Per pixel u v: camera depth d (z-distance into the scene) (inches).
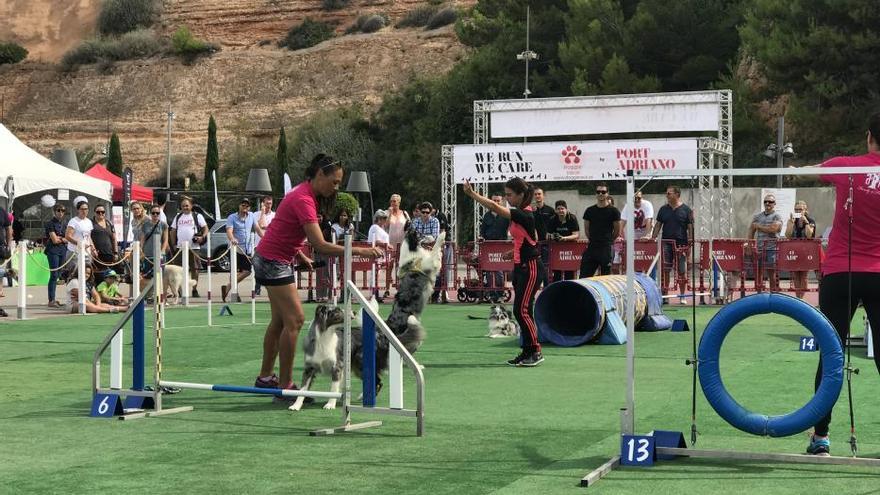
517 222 416.8
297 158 2502.5
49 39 3491.6
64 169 1166.3
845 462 234.7
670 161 840.3
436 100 2162.9
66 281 818.2
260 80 3090.6
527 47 1793.8
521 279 421.4
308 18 3216.0
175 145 3063.5
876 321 243.0
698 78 1734.7
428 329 582.9
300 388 342.0
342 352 317.7
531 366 422.6
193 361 449.7
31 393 363.9
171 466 246.1
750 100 1662.2
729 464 244.2
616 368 416.2
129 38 3304.6
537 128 905.5
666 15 1733.5
